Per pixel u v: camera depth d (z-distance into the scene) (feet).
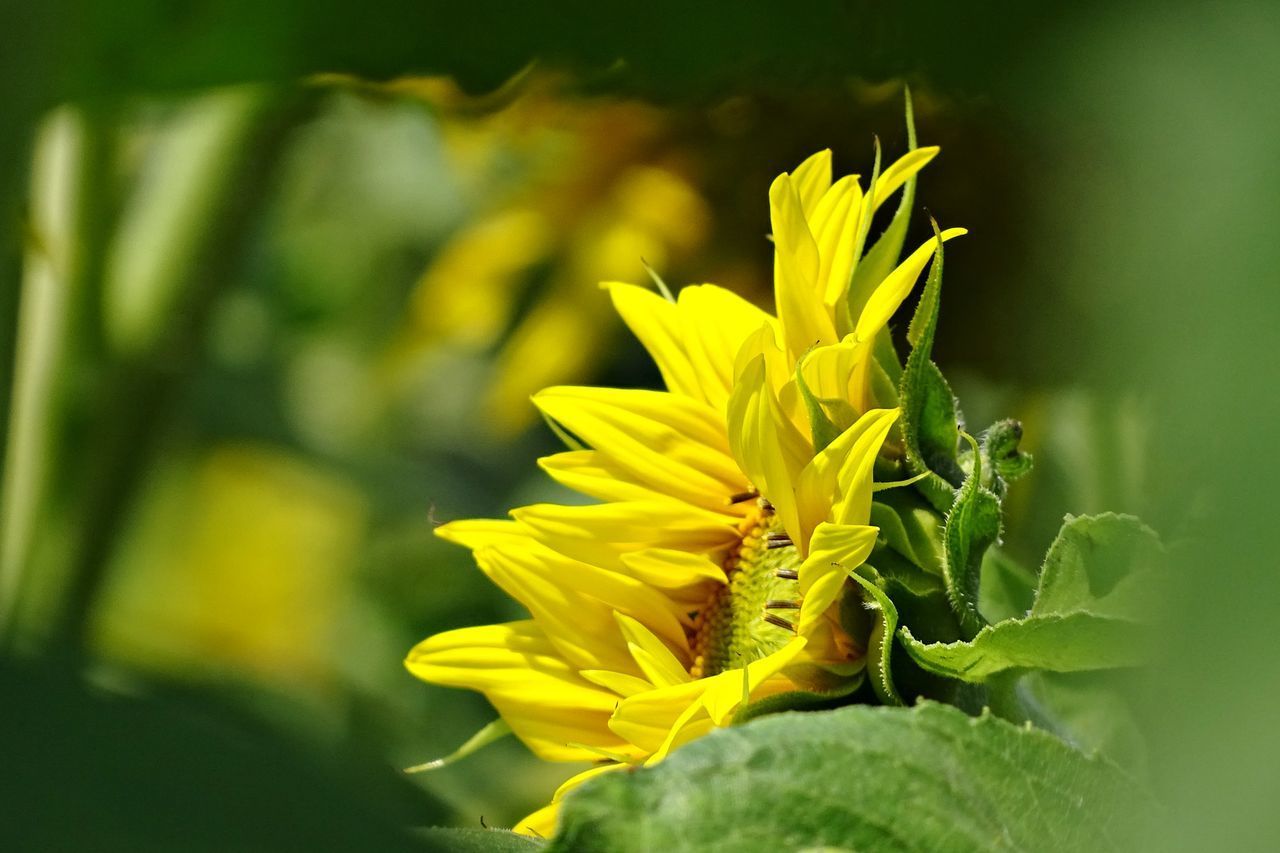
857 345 3.83
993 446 3.87
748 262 5.33
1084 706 3.86
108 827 1.78
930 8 3.43
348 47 3.60
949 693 3.79
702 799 3.35
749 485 4.02
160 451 4.90
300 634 6.41
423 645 4.02
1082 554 3.66
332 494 6.74
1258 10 1.61
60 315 4.76
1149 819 3.40
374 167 7.33
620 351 5.98
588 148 5.40
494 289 6.02
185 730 1.90
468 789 5.44
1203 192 1.48
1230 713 1.35
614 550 4.01
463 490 6.88
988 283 4.65
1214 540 1.38
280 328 7.20
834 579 3.78
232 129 4.92
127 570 6.35
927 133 4.70
